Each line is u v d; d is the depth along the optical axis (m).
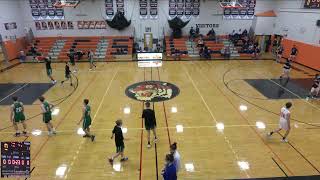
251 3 23.61
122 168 6.98
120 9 23.61
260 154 7.62
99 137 8.66
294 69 17.92
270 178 6.55
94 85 14.48
